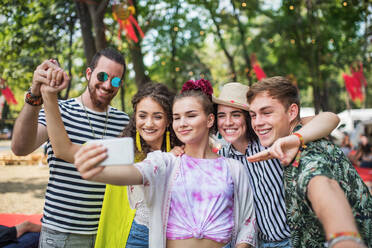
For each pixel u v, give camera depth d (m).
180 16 8.62
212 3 8.73
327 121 1.42
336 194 1.00
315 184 1.05
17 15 6.13
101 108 2.15
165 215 1.46
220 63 12.13
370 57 9.05
